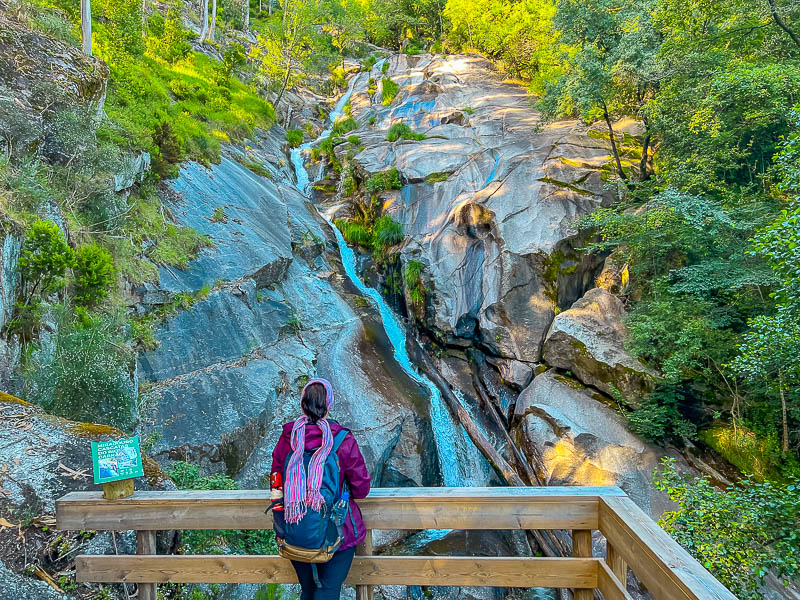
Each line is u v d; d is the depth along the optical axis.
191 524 2.86
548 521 2.68
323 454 2.40
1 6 11.95
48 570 3.36
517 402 13.41
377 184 19.80
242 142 22.70
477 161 19.38
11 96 9.53
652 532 2.23
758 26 12.60
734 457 10.47
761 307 11.48
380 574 2.71
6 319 6.40
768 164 13.67
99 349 6.88
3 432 4.46
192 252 12.46
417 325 16.45
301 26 33.31
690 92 13.66
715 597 1.73
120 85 16.41
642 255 13.64
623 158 17.98
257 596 4.99
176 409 9.16
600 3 17.64
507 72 30.92
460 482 13.07
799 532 5.65
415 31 51.53
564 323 13.43
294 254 16.86
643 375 11.80
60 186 9.30
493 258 15.62
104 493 2.96
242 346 11.53
